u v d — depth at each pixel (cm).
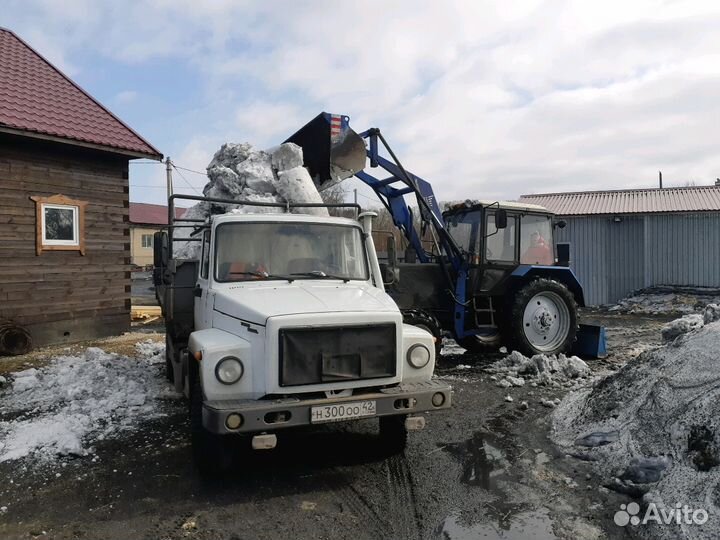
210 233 493
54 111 977
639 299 1834
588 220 1984
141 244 4328
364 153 863
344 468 430
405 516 351
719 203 1875
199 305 504
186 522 344
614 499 369
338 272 497
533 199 2291
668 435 399
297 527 337
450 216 929
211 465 403
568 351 880
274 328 371
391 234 544
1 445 467
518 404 606
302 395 382
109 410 575
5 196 888
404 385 409
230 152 994
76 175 986
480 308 851
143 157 1054
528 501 371
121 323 1062
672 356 483
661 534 312
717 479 332
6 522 346
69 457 450
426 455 456
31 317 921
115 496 382
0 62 1034
